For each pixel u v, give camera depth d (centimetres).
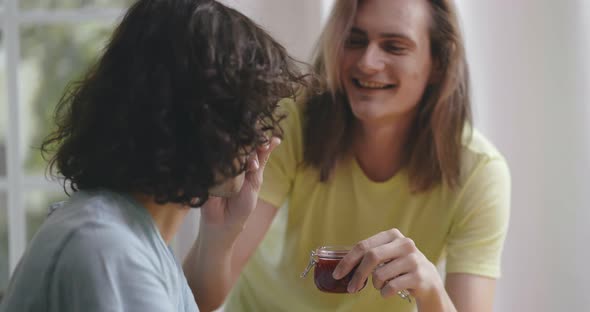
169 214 119
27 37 286
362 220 192
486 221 183
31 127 292
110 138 108
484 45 242
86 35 284
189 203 112
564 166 240
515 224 243
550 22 239
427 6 184
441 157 185
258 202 190
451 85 185
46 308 101
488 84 242
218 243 157
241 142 110
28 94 289
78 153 112
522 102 241
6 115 283
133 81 107
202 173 108
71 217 105
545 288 242
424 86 185
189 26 108
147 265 104
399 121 188
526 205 242
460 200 186
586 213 239
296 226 196
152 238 110
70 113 118
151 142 106
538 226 242
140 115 107
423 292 150
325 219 194
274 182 191
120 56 110
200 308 159
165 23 109
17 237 283
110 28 281
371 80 181
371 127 187
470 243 183
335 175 193
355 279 150
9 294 105
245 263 186
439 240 188
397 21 179
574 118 239
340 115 191
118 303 100
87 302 99
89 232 102
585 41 238
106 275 100
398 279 149
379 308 184
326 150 191
